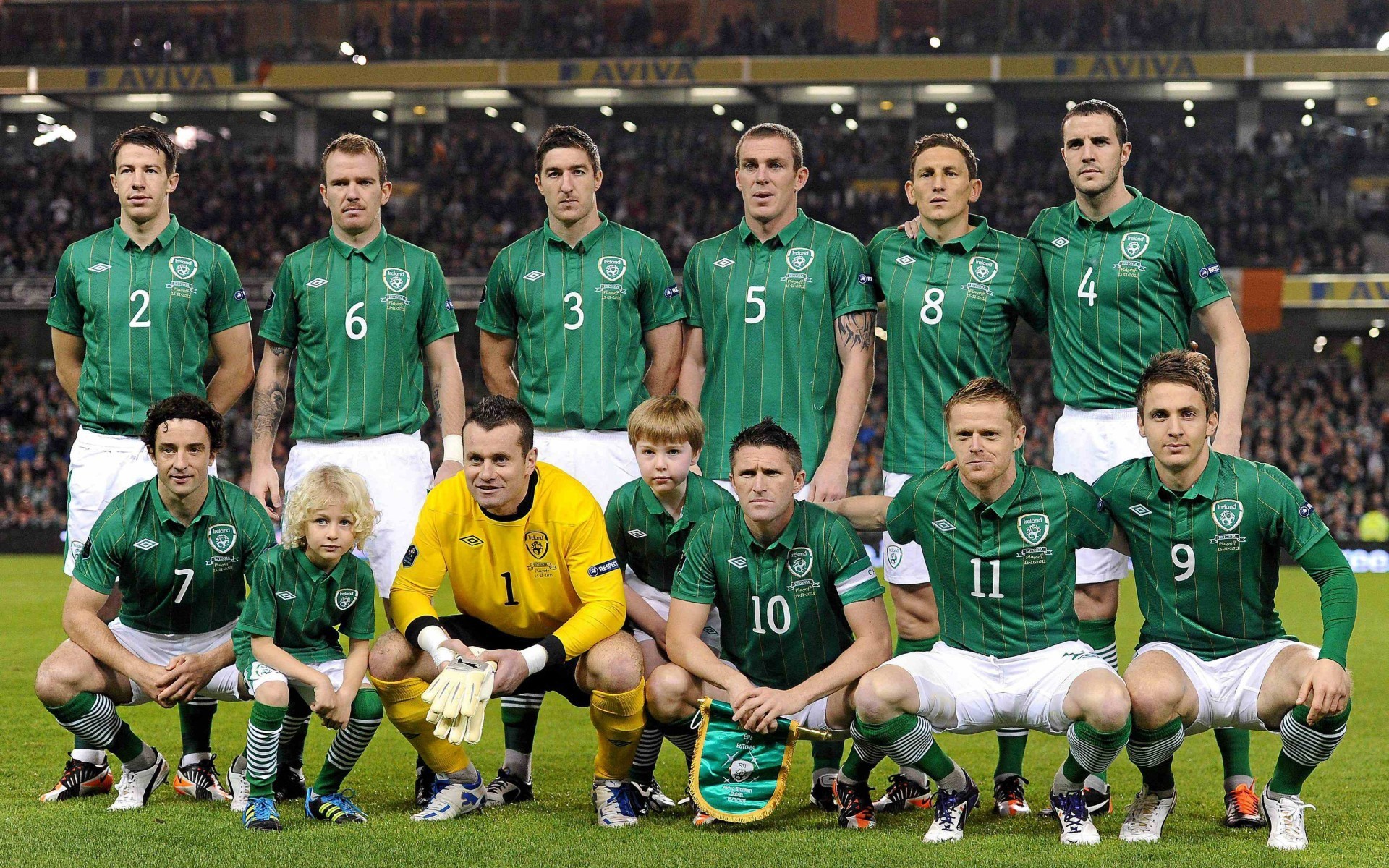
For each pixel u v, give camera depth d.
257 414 12.22
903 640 11.87
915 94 72.56
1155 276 11.37
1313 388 59.91
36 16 72.50
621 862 8.44
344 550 10.01
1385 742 13.90
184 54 72.19
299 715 10.70
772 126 11.86
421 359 12.65
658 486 10.38
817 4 72.81
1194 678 9.62
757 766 9.83
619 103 74.62
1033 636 9.87
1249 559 9.55
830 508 10.80
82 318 12.05
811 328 11.90
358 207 11.84
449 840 9.13
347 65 70.44
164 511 10.25
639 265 12.30
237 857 8.52
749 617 10.12
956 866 8.36
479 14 73.81
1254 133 71.38
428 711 9.84
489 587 10.30
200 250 12.01
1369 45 66.44
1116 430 11.45
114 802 10.42
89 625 10.09
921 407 11.80
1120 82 68.06
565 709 16.47
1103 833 9.73
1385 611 28.92
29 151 75.56
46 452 56.78
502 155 74.81
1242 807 10.05
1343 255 61.03
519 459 9.83
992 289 11.66
